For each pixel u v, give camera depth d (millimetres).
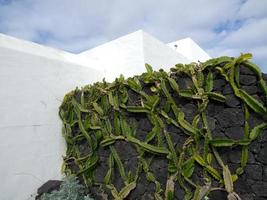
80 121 5227
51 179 5250
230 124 3449
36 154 5059
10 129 4711
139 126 4352
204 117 3631
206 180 3508
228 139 3387
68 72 5895
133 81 4438
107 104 4836
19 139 4820
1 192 4461
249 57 3365
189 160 3668
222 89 3576
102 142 4746
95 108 4953
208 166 3508
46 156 5223
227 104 3502
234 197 3221
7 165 4594
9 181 4586
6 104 4711
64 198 4480
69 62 5980
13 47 5172
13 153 4699
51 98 5488
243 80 3416
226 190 3314
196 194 3516
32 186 4910
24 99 5000
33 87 5184
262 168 3197
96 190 4848
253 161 3264
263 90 3232
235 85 3443
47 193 4715
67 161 5457
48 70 5492
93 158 4934
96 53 7297
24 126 4934
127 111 4527
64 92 5762
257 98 3293
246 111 3324
